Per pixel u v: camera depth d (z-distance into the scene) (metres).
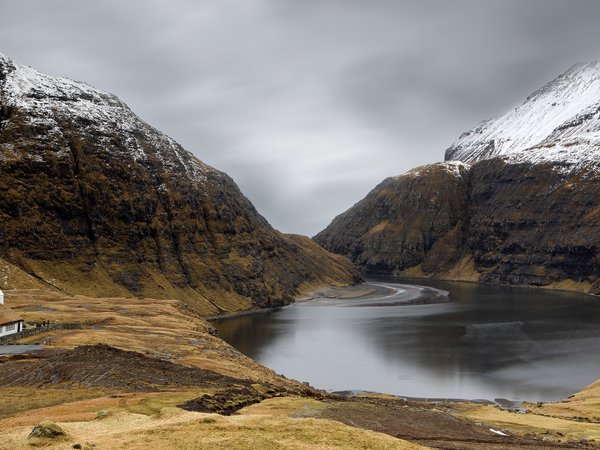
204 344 111.25
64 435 33.81
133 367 69.75
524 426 65.56
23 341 91.94
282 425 38.53
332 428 38.75
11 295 156.88
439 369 131.88
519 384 117.94
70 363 68.88
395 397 103.44
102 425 39.62
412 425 55.25
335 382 120.00
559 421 71.44
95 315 131.12
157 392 56.62
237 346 162.25
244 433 35.81
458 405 88.88
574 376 124.25
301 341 170.25
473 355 147.25
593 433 62.16
